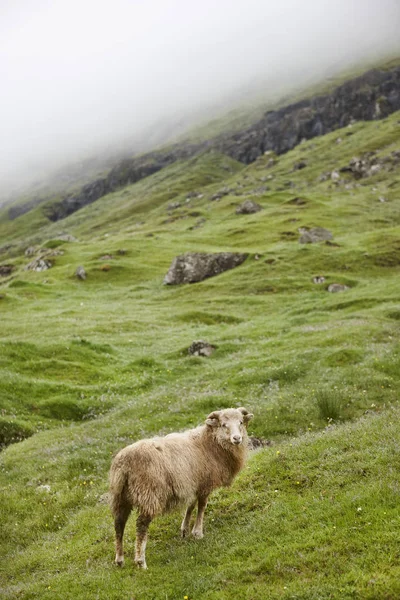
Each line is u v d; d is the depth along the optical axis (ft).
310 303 193.26
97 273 298.56
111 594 31.99
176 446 36.78
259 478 45.27
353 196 499.10
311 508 37.17
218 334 163.22
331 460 44.39
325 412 75.61
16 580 39.14
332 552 30.71
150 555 36.55
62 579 36.04
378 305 165.99
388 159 630.33
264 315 190.08
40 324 191.01
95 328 181.57
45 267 335.47
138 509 34.30
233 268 273.95
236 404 85.97
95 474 62.13
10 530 49.80
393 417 54.85
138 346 155.74
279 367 102.83
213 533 37.81
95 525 45.70
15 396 98.99
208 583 30.83
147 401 93.56
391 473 38.47
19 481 62.54
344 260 255.09
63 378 116.88
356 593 26.94
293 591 28.07
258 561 32.09
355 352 104.73
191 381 108.99
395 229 314.14
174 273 271.08
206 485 37.45
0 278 375.04
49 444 76.79
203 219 503.20
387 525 31.91
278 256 276.00
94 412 97.55
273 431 73.31
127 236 448.24
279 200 537.65
